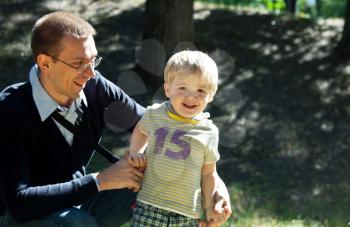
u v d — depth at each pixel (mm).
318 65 10648
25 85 3078
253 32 11414
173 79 2844
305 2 16359
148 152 2879
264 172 7750
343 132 8969
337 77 10383
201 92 2816
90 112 3252
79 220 2893
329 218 6652
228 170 7684
